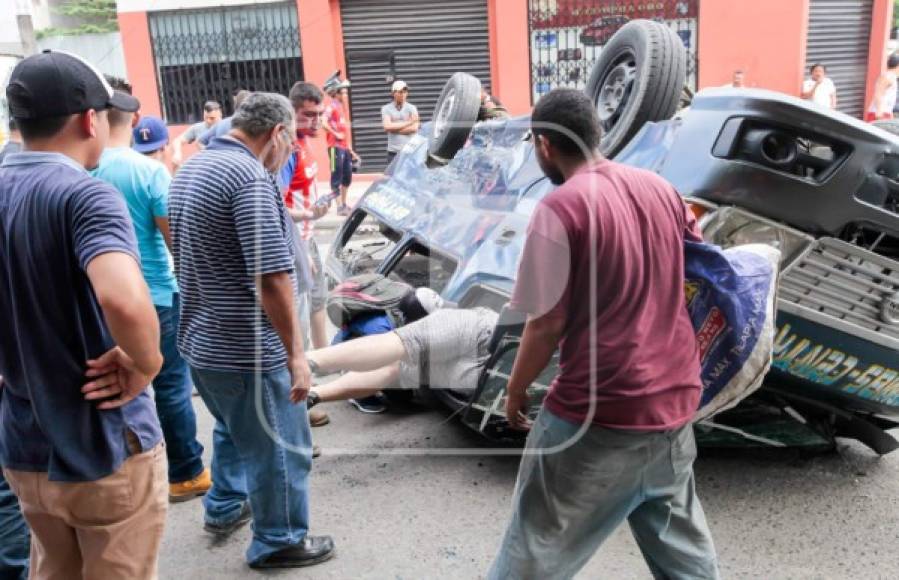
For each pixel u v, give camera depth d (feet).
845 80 43.32
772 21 39.09
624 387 7.00
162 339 11.13
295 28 41.09
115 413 6.71
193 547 10.59
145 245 10.87
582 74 40.68
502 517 10.96
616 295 6.91
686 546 7.84
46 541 7.20
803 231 10.12
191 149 40.42
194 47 41.52
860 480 11.51
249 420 9.08
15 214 6.32
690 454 7.63
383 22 41.11
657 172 11.13
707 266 7.56
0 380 6.86
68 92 6.51
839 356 10.34
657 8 39.68
